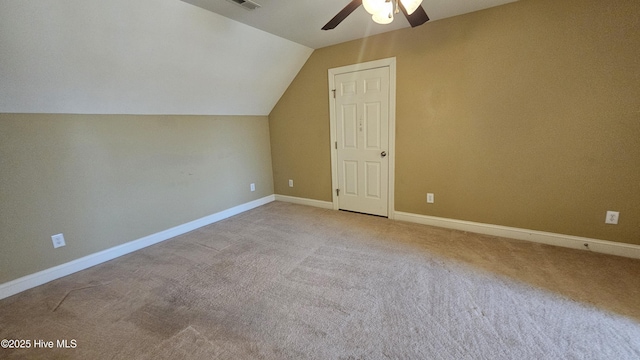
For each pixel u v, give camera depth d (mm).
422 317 1751
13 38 1780
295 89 4016
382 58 3209
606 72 2227
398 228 3203
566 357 1419
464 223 3049
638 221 2287
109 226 2725
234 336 1650
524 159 2646
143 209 2977
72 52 2055
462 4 2490
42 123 2270
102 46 2148
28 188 2234
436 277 2180
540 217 2662
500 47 2584
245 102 3820
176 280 2283
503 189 2791
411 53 3023
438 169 3104
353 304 1900
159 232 3129
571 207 2520
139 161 2908
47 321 1841
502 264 2328
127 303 2004
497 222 2879
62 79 2162
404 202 3400
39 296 2129
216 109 3576
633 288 1938
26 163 2215
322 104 3811
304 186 4277
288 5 2365
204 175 3555
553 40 2369
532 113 2543
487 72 2676
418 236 2961
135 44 2293
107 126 2646
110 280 2326
